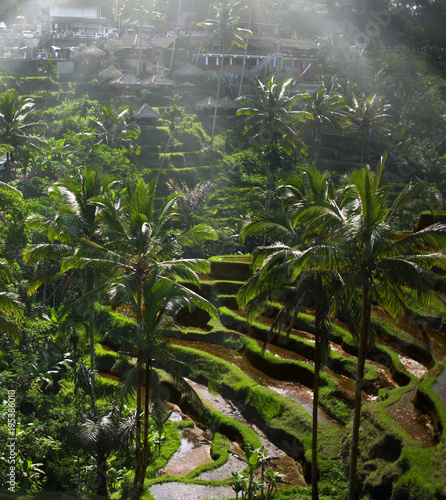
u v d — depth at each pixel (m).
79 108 79.00
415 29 101.56
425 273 19.28
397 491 21.47
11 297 26.45
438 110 88.56
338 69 95.12
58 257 30.73
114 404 29.81
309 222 21.03
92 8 109.25
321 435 27.25
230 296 43.50
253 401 31.66
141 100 85.38
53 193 30.78
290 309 22.25
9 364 33.06
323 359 22.23
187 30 106.25
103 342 39.84
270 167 65.62
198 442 30.03
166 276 26.36
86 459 28.30
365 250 19.27
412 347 33.09
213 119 86.88
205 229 27.94
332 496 23.95
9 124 56.03
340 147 85.56
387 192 19.53
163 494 24.81
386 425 24.48
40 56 92.56
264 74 99.12
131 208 27.25
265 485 25.27
